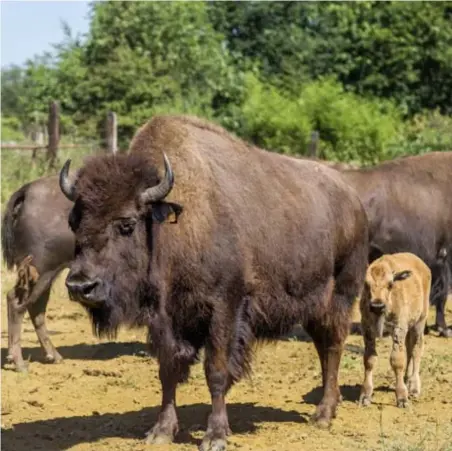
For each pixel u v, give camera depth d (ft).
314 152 89.92
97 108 121.08
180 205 30.19
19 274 44.75
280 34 167.73
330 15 170.50
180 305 31.45
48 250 45.06
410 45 148.66
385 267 37.76
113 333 31.07
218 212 31.83
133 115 117.70
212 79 132.36
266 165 34.81
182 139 32.68
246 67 158.81
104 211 29.63
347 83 153.07
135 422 35.53
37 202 45.24
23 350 49.16
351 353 47.52
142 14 126.00
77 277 29.19
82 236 29.63
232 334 32.07
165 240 30.81
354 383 41.73
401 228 52.11
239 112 130.52
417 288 38.65
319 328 36.35
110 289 29.71
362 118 126.31
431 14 148.46
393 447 31.24
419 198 52.44
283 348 49.88
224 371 31.83
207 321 31.76
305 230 34.71
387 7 151.23
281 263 33.73
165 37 127.13
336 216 36.52
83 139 108.68
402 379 37.96
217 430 31.58
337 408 37.32
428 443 32.22
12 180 79.71
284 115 126.41
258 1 173.88
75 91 122.01
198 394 40.04
